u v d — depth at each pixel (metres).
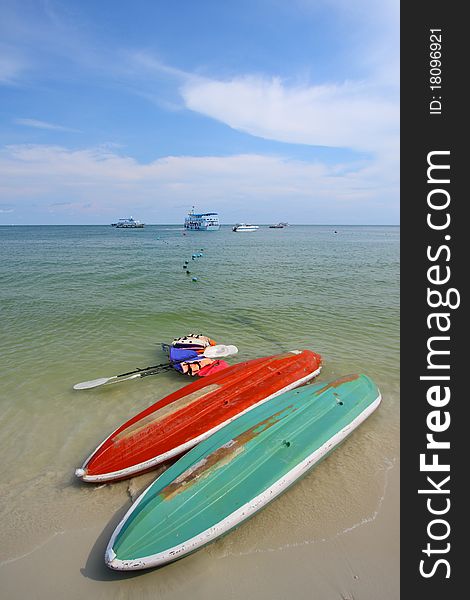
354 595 6.07
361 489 8.22
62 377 13.77
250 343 17.41
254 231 192.25
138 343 17.44
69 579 6.34
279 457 8.27
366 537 7.09
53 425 10.75
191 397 10.84
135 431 9.41
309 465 8.38
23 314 21.91
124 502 8.01
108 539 7.11
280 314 22.41
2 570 6.47
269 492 7.47
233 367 12.98
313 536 7.07
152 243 93.06
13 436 10.19
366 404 10.71
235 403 10.69
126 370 14.44
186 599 6.01
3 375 13.87
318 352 16.08
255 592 6.09
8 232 176.50
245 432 8.92
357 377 12.03
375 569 6.50
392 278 35.91
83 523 7.45
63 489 8.35
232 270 42.16
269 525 7.28
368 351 16.22
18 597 6.06
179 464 8.22
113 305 24.27
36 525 7.38
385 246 84.25
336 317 21.73
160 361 15.35
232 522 6.91
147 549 6.36
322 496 8.01
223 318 21.53
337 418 9.83
